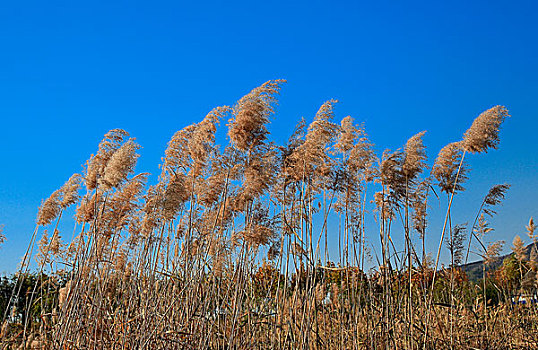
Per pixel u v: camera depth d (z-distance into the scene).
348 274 2.90
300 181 2.76
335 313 2.86
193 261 2.58
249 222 2.71
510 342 3.02
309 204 2.76
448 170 2.94
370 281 2.87
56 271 3.02
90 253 2.58
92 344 2.42
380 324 2.71
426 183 3.04
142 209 2.93
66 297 2.53
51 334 2.51
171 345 2.35
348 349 2.61
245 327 2.46
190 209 2.73
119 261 2.85
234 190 2.74
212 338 2.46
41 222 3.03
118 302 2.60
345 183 3.02
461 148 2.90
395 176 2.97
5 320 2.80
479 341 2.86
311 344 2.52
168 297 2.59
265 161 2.70
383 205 2.93
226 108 2.73
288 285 2.65
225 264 2.66
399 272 2.84
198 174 2.80
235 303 2.41
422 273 2.82
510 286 3.78
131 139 2.70
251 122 2.61
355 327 2.64
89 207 2.85
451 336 2.77
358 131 3.07
